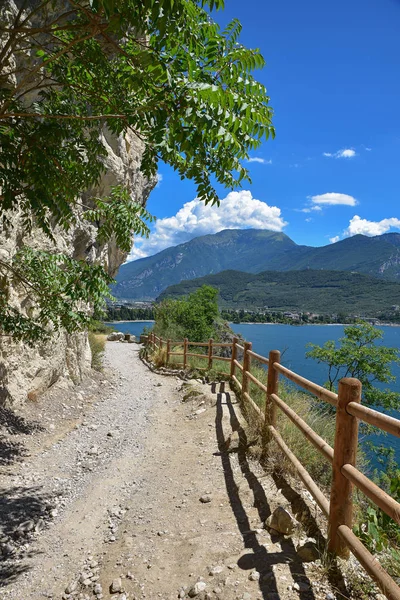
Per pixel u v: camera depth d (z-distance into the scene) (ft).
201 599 8.39
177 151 7.98
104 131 35.50
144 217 14.53
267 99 7.51
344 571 8.31
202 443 19.58
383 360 48.34
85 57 10.09
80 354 36.40
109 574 10.18
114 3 6.14
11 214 20.75
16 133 9.41
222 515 12.12
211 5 6.50
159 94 6.82
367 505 12.25
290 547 9.62
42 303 17.08
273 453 14.96
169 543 11.17
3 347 22.63
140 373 48.55
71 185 11.59
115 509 14.29
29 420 23.40
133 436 23.21
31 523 13.08
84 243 35.50
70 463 19.15
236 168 7.58
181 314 83.25
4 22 15.52
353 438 8.45
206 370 37.11
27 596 9.77
